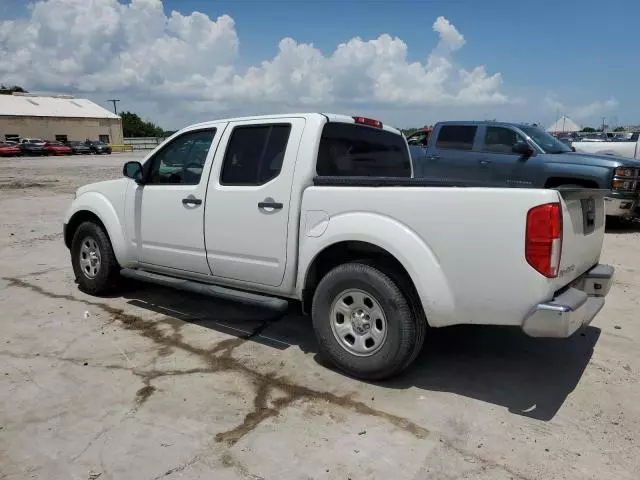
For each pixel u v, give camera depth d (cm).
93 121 7200
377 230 365
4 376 395
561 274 335
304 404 357
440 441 314
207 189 466
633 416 344
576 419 339
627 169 936
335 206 389
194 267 488
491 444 312
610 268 409
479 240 333
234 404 356
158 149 517
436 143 1081
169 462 294
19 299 581
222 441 314
